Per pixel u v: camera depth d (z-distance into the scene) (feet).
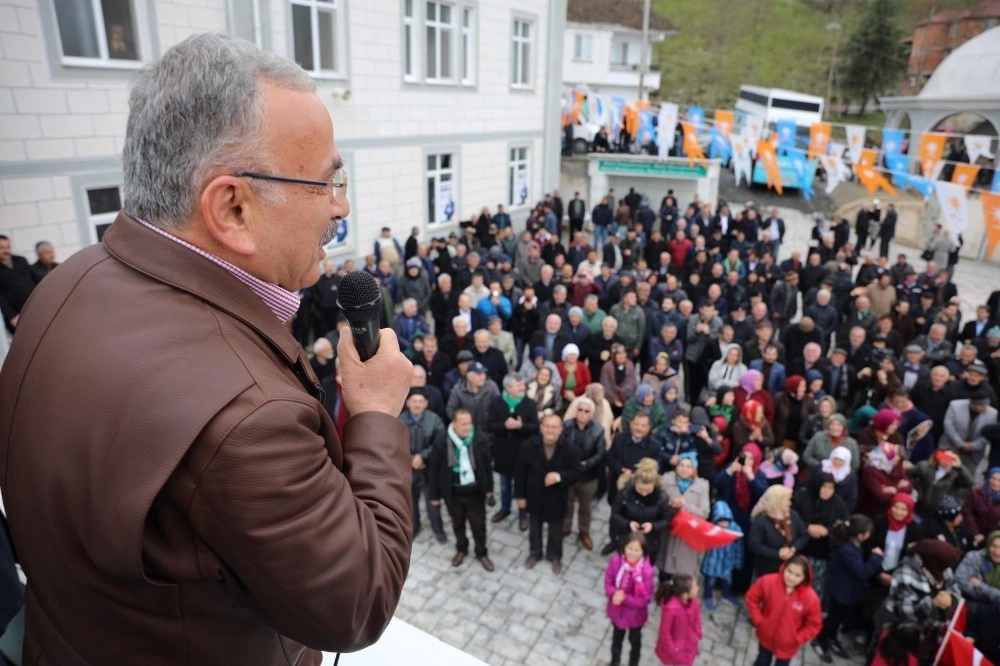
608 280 34.73
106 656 2.27
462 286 35.50
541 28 54.65
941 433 23.56
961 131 89.71
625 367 25.04
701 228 51.44
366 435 2.68
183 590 2.13
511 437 21.68
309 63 35.14
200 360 2.11
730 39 148.25
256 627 2.42
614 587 15.66
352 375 2.83
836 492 17.44
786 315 35.45
